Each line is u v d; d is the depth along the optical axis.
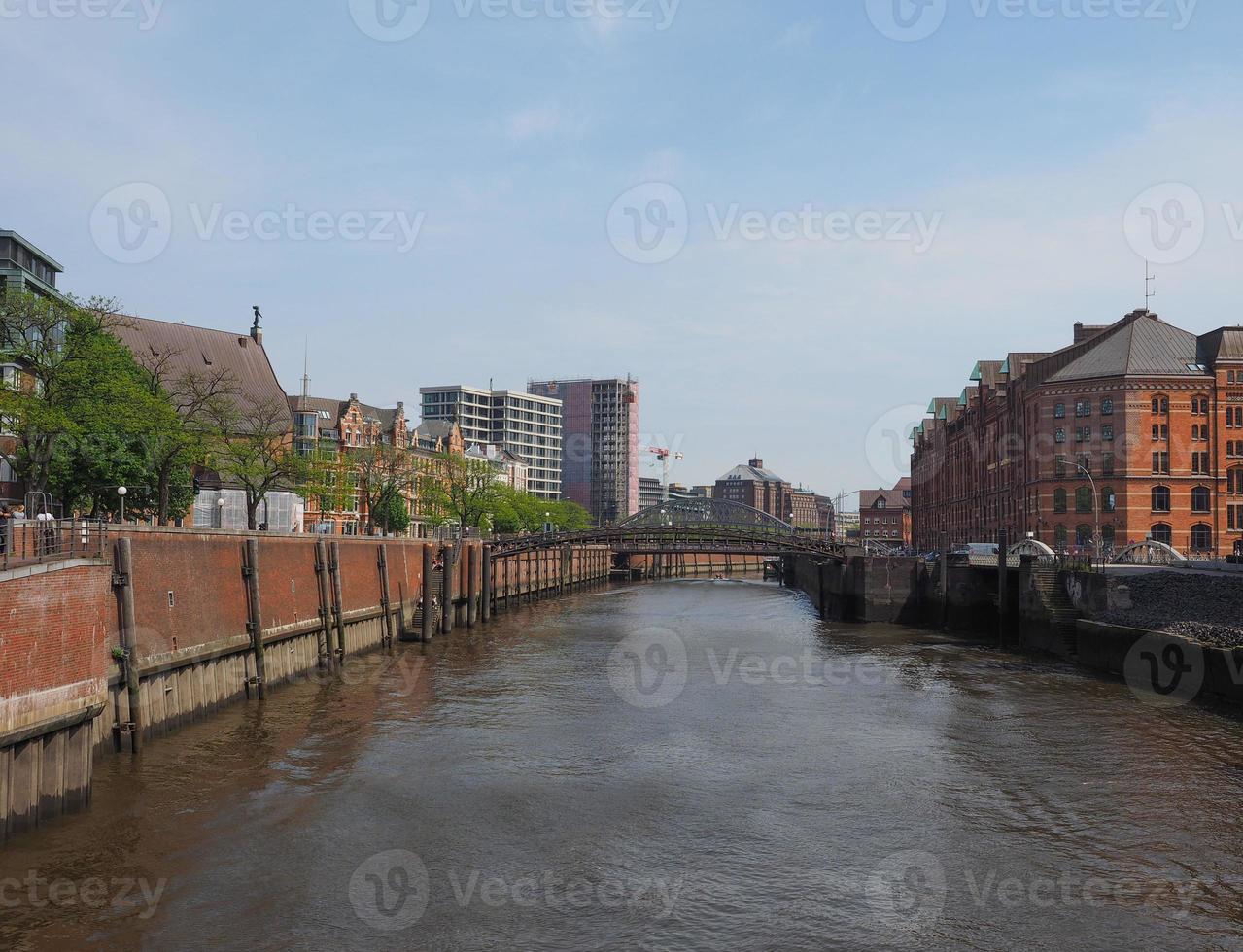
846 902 23.83
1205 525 93.19
